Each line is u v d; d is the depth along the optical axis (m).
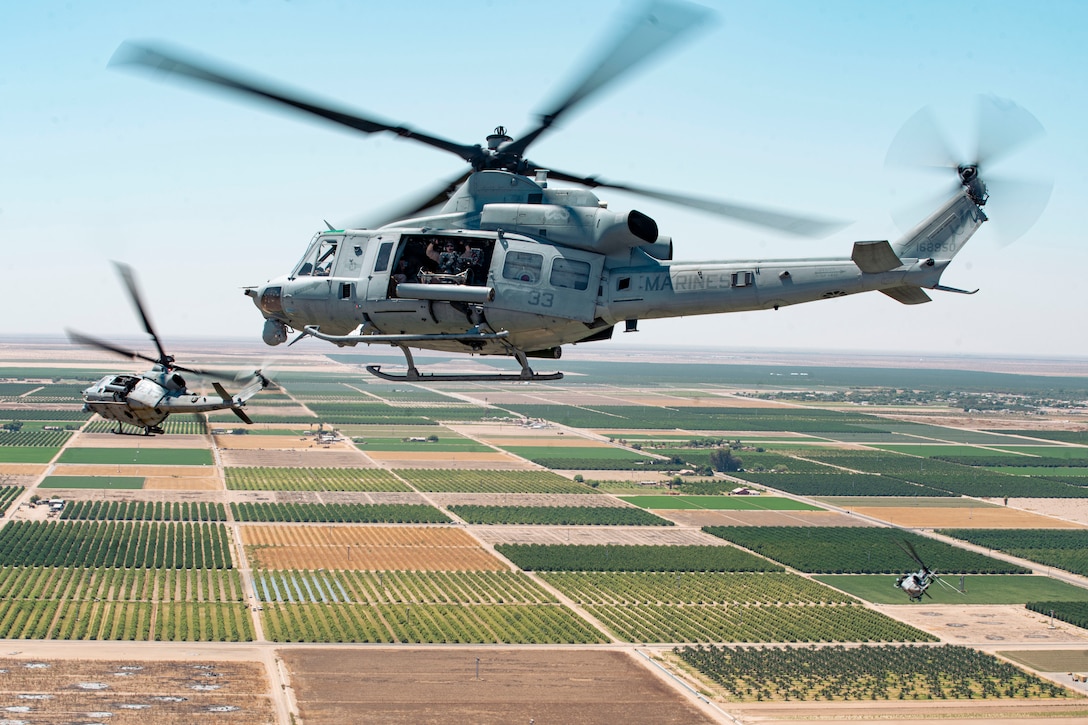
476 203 42.81
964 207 42.47
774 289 41.88
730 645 113.50
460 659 104.38
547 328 41.91
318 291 44.66
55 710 85.44
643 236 42.12
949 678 104.38
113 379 51.56
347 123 35.44
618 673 102.75
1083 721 94.12
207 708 87.81
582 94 32.59
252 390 51.19
